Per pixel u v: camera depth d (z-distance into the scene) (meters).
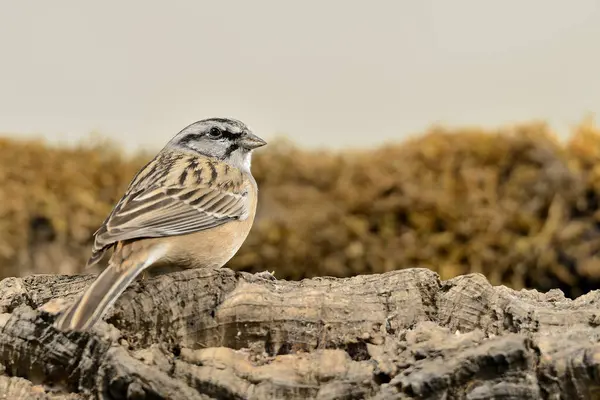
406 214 17.36
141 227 9.84
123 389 7.85
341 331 8.68
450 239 17.05
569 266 16.69
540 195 16.95
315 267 17.67
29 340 8.32
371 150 18.56
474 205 17.03
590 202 16.80
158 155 12.25
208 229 10.52
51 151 18.80
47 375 8.30
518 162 17.28
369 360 8.34
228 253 10.94
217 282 8.84
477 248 16.91
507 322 8.73
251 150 12.70
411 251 17.20
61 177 18.47
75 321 7.96
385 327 8.74
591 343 8.03
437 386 7.77
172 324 8.61
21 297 9.11
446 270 16.92
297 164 18.17
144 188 10.49
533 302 9.17
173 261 10.27
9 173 18.31
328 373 8.16
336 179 17.91
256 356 8.56
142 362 8.00
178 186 10.59
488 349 7.79
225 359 8.27
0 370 8.49
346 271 17.56
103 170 18.78
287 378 8.13
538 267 16.72
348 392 8.05
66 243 18.30
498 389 7.72
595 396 7.78
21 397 8.20
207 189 10.74
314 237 17.61
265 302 8.70
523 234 16.94
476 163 17.41
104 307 8.27
